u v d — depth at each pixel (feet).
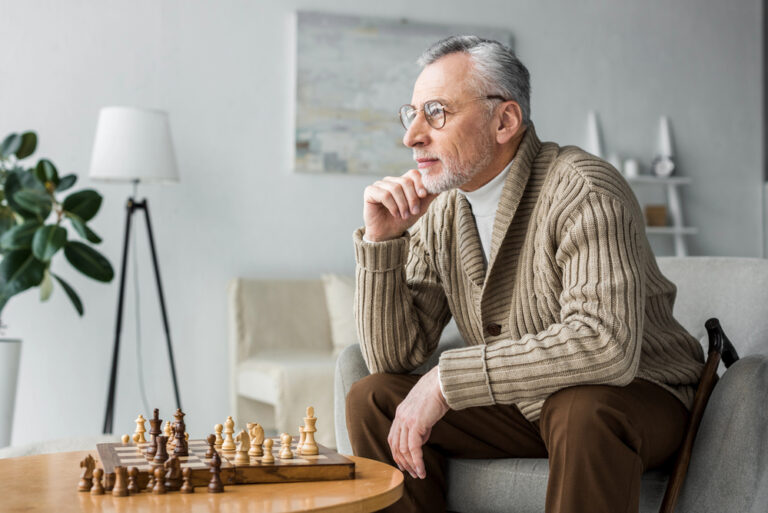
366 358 5.64
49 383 12.74
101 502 3.41
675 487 4.77
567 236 4.89
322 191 13.98
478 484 5.31
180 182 13.33
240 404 12.51
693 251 15.85
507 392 4.57
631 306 4.62
